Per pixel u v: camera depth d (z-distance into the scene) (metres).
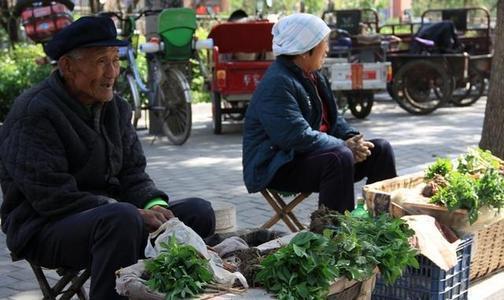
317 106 5.31
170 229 3.44
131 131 4.24
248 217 7.05
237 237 3.84
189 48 11.31
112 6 14.56
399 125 13.34
